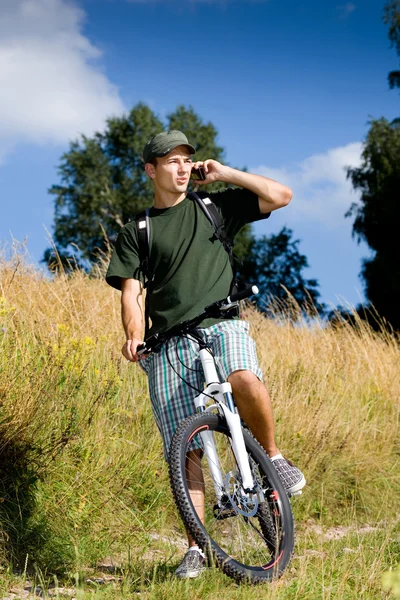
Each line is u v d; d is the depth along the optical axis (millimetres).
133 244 3818
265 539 3490
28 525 3979
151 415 5621
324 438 6332
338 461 6375
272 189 3803
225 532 3570
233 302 3477
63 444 4418
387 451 7156
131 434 5289
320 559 3799
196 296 3658
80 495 4410
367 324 10961
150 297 3768
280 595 3154
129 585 3336
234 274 3816
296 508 5578
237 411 3463
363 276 30375
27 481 4227
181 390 3643
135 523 4488
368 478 6379
